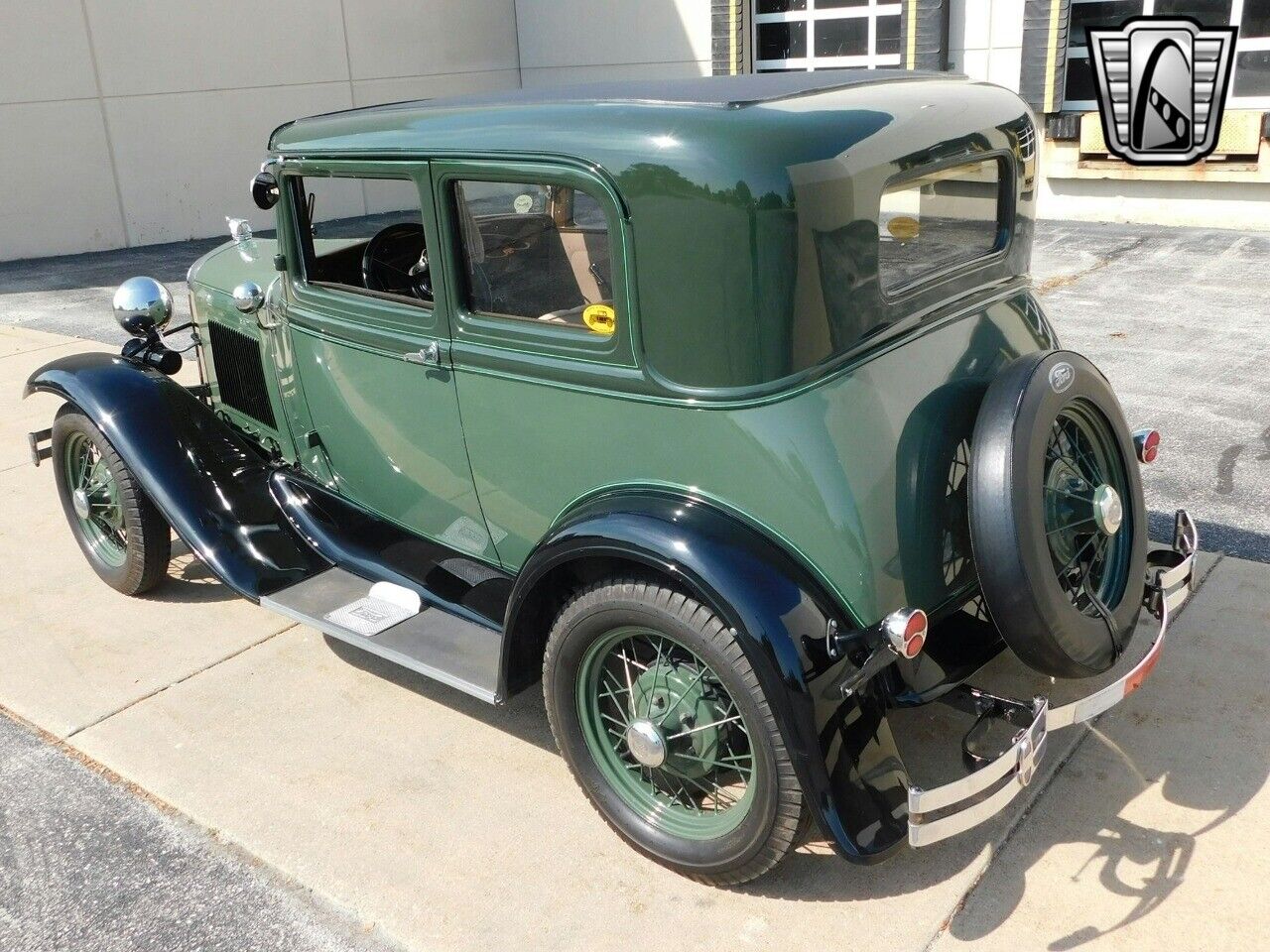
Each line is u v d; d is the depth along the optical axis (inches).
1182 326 272.1
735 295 91.3
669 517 96.0
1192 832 104.3
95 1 453.4
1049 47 398.9
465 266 112.3
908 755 117.7
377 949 97.7
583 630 100.5
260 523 144.4
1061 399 98.4
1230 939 91.9
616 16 532.4
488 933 98.4
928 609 100.2
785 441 92.9
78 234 469.1
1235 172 376.2
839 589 93.8
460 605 127.3
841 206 91.5
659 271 94.6
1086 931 93.9
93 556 167.6
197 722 132.9
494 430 115.4
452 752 125.2
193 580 170.7
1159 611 110.0
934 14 419.2
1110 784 111.6
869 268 95.5
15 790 121.5
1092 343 262.7
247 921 101.4
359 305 126.3
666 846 102.7
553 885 104.0
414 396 123.3
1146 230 394.9
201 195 499.8
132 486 151.0
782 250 89.4
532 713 132.4
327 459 146.2
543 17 563.8
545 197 101.6
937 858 103.7
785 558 93.8
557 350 105.7
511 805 115.6
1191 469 186.7
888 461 95.1
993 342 111.0
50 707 137.6
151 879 107.3
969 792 89.0
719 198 89.4
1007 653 134.9
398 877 105.9
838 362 94.5
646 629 96.7
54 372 153.9
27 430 244.8
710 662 92.8
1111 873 100.1
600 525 97.2
